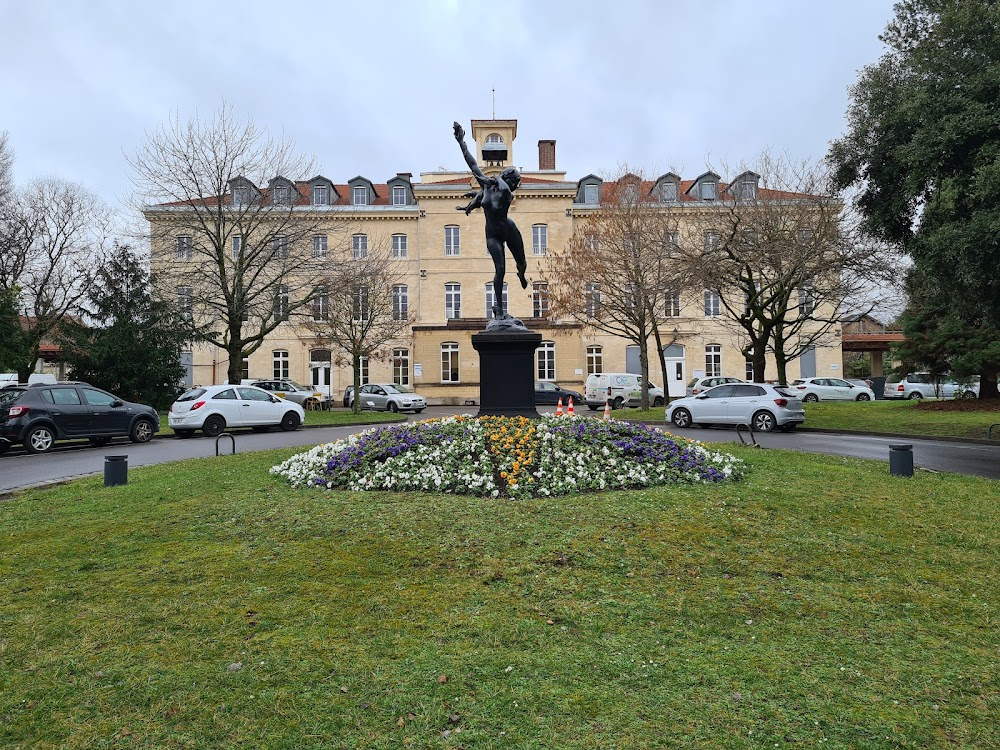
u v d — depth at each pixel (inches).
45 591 182.9
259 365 1731.1
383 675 134.1
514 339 411.5
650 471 329.4
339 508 269.1
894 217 678.5
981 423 715.4
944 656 146.2
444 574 193.0
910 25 662.5
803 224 871.7
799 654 146.0
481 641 150.0
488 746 111.0
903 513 271.7
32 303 1263.5
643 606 170.9
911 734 115.6
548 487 298.5
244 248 1075.3
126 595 179.0
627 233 1058.1
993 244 498.9
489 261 1711.4
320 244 1610.5
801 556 212.4
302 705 123.2
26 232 1237.7
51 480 422.9
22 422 595.2
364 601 173.2
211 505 282.2
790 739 113.6
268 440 697.6
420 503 274.8
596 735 114.0
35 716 119.9
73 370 1094.4
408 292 1737.2
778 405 776.3
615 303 1110.4
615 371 1713.8
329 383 1744.6
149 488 335.3
